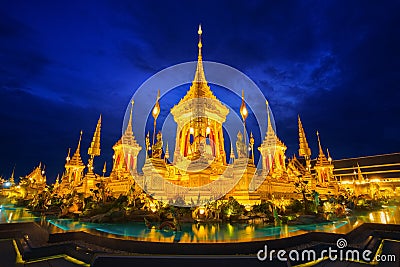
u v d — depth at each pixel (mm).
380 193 58625
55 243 14461
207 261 10664
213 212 22219
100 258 10758
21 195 45156
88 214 23266
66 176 52281
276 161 47750
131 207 23672
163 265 10602
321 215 23453
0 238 16953
